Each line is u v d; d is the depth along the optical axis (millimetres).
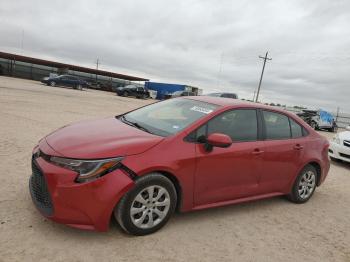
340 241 4508
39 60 54250
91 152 3572
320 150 5871
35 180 3852
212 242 3992
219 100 5105
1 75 49906
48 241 3525
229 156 4449
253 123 4941
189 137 4188
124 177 3578
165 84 53406
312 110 30703
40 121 10633
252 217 4906
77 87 40219
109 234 3828
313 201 6082
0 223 3730
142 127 4504
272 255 3896
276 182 5230
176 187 4137
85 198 3447
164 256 3553
